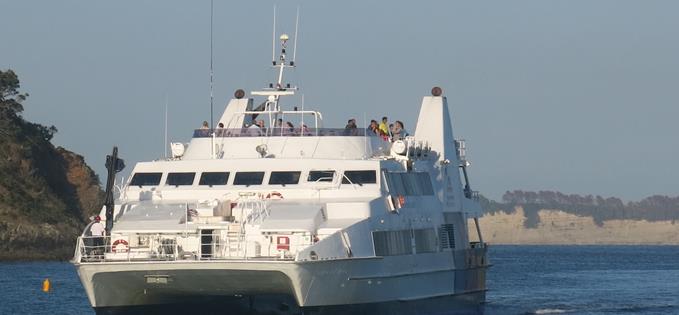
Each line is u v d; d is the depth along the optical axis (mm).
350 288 123375
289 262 115938
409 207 138500
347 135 141375
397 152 141125
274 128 141250
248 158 134750
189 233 124562
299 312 127438
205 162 135375
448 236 152000
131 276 121500
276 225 121625
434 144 156625
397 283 133000
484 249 168000
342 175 131750
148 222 125500
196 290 124875
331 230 121938
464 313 157625
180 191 133875
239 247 122625
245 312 130375
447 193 154875
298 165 132875
